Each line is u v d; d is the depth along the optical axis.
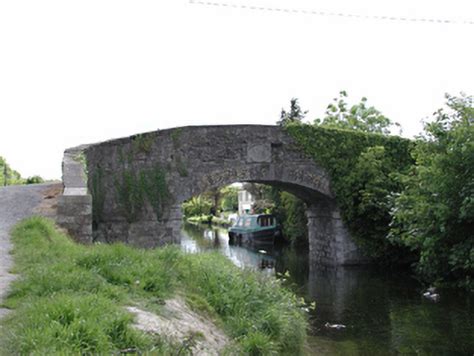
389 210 20.62
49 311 4.79
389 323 12.46
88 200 11.52
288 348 8.45
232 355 6.34
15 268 7.15
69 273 6.53
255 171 21.33
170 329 5.58
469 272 16.11
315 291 17.38
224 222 62.50
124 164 19.95
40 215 12.12
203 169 20.73
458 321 12.29
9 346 4.21
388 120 39.19
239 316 8.05
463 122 15.82
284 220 36.62
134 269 7.34
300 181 21.92
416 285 17.72
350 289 17.56
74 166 15.12
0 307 5.40
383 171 22.17
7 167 44.47
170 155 20.44
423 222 16.19
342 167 22.34
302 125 22.05
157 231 20.09
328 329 12.07
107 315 4.97
